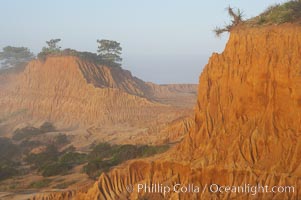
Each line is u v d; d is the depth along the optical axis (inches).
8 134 3841.0
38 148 2940.5
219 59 1337.4
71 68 4158.5
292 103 1154.0
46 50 4685.0
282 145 1142.3
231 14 1358.3
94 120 3686.0
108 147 2477.9
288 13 1228.5
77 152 2657.5
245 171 1144.8
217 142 1242.6
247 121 1223.5
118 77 4360.2
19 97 4419.3
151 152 1813.5
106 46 4581.7
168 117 3344.0
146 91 4734.3
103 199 1290.6
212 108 1310.3
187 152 1294.3
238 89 1262.3
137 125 3400.6
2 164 2573.8
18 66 5216.5
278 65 1187.3
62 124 3848.4
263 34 1245.1
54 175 2050.9
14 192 1748.3
